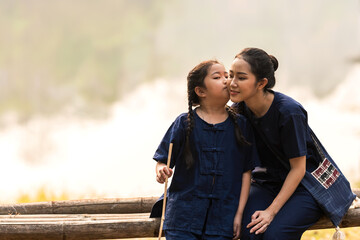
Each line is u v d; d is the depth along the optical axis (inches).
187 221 162.2
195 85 167.2
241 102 176.4
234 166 166.4
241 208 166.2
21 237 167.3
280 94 169.8
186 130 164.7
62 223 168.9
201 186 163.3
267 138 171.0
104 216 184.2
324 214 173.3
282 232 161.3
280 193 165.2
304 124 167.3
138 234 170.7
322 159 173.8
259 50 164.9
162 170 161.0
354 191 205.3
